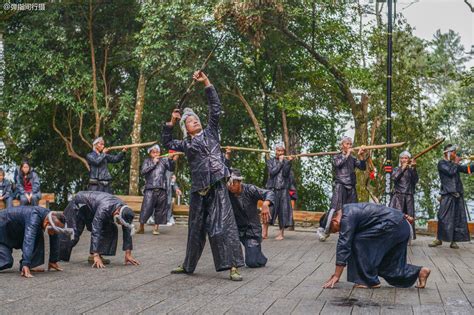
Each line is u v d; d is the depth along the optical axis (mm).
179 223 17734
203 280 7918
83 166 24000
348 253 7098
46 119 23375
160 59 19797
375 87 20641
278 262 10039
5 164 24078
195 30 19516
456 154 13430
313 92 21656
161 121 22422
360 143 19719
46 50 20859
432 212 23438
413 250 12547
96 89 21156
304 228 16906
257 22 18031
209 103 8109
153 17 19156
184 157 23422
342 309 6102
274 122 23531
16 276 8039
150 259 10125
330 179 23672
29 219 8039
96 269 8828
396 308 6168
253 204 9320
